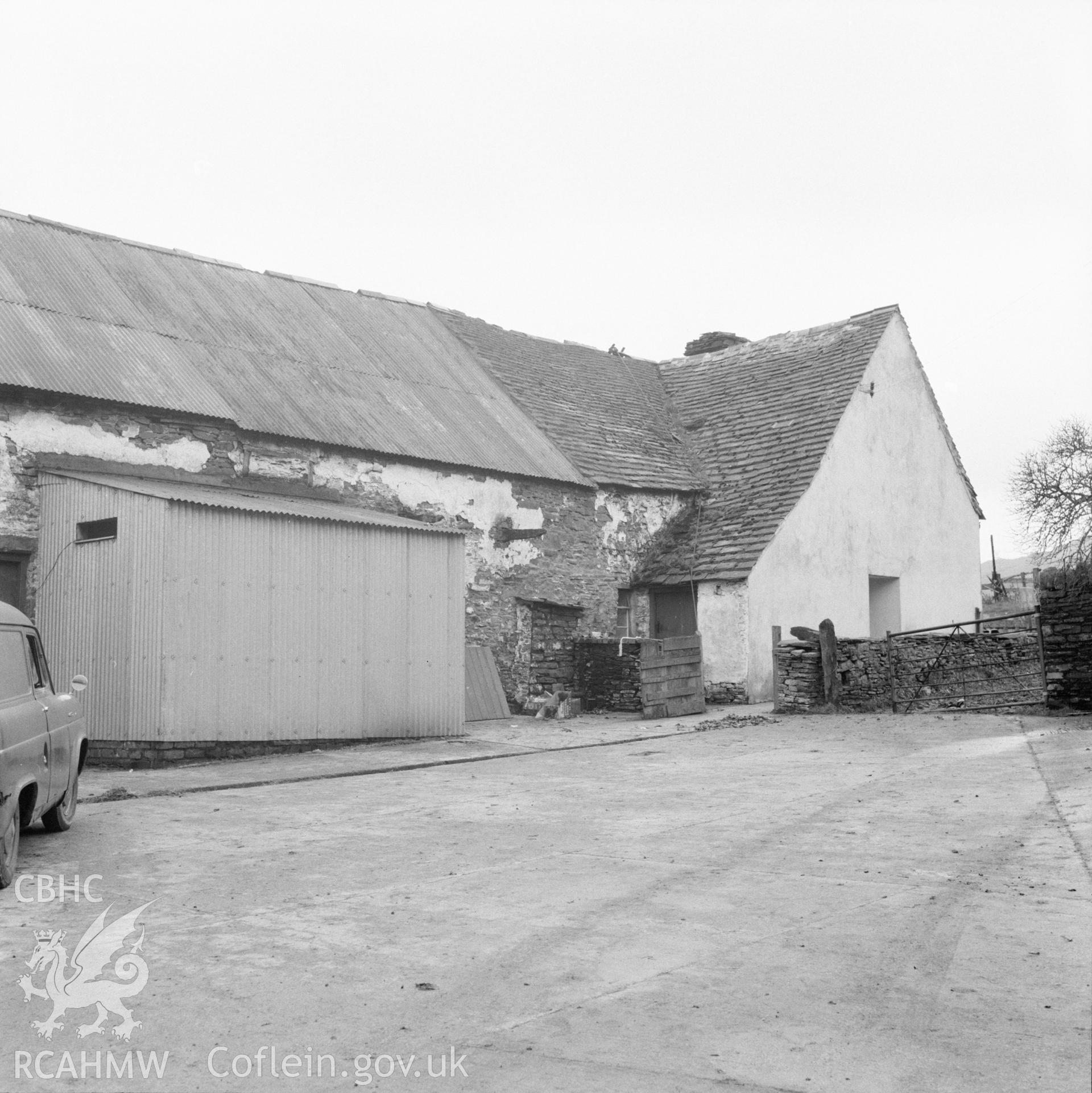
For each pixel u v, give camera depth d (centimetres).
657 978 500
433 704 1605
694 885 679
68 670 1390
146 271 1956
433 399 2159
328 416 1852
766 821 902
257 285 2178
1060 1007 454
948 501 2725
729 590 2159
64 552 1415
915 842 795
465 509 2014
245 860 775
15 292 1656
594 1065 404
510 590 2083
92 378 1548
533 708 2048
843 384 2478
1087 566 1750
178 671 1315
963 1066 398
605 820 926
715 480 2464
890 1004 462
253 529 1401
